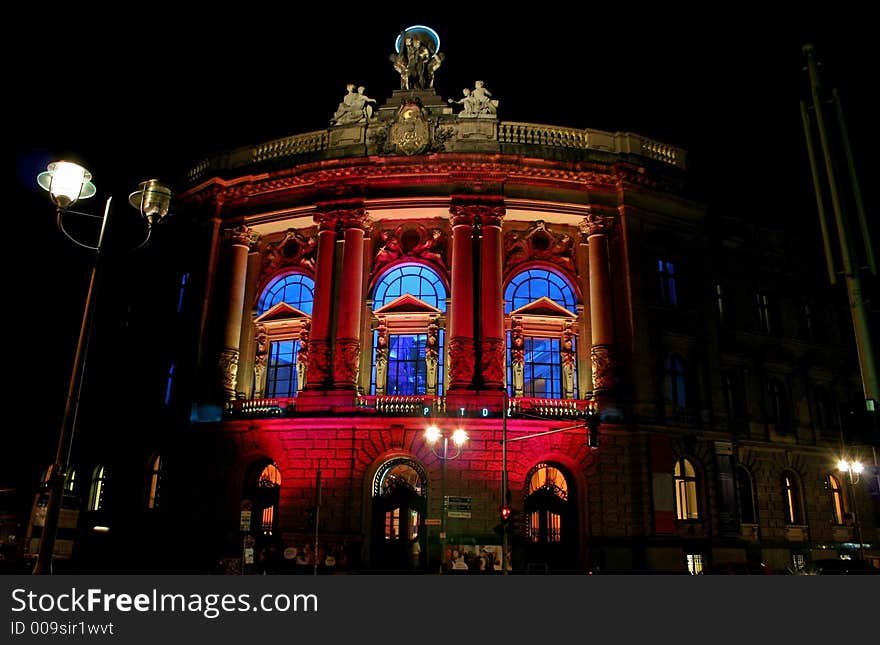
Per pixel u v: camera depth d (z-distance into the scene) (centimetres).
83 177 1325
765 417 3597
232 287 3319
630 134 3412
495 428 2869
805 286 4025
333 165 3253
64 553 1307
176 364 3291
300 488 2859
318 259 3203
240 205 3459
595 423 2188
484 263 3112
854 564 2575
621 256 3238
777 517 3444
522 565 2733
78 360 1236
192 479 3028
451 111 3447
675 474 3070
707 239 3503
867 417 1020
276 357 3309
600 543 2822
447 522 2756
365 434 2886
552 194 3281
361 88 3484
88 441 3531
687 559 2952
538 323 3203
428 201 3219
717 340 3369
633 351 3084
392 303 3177
